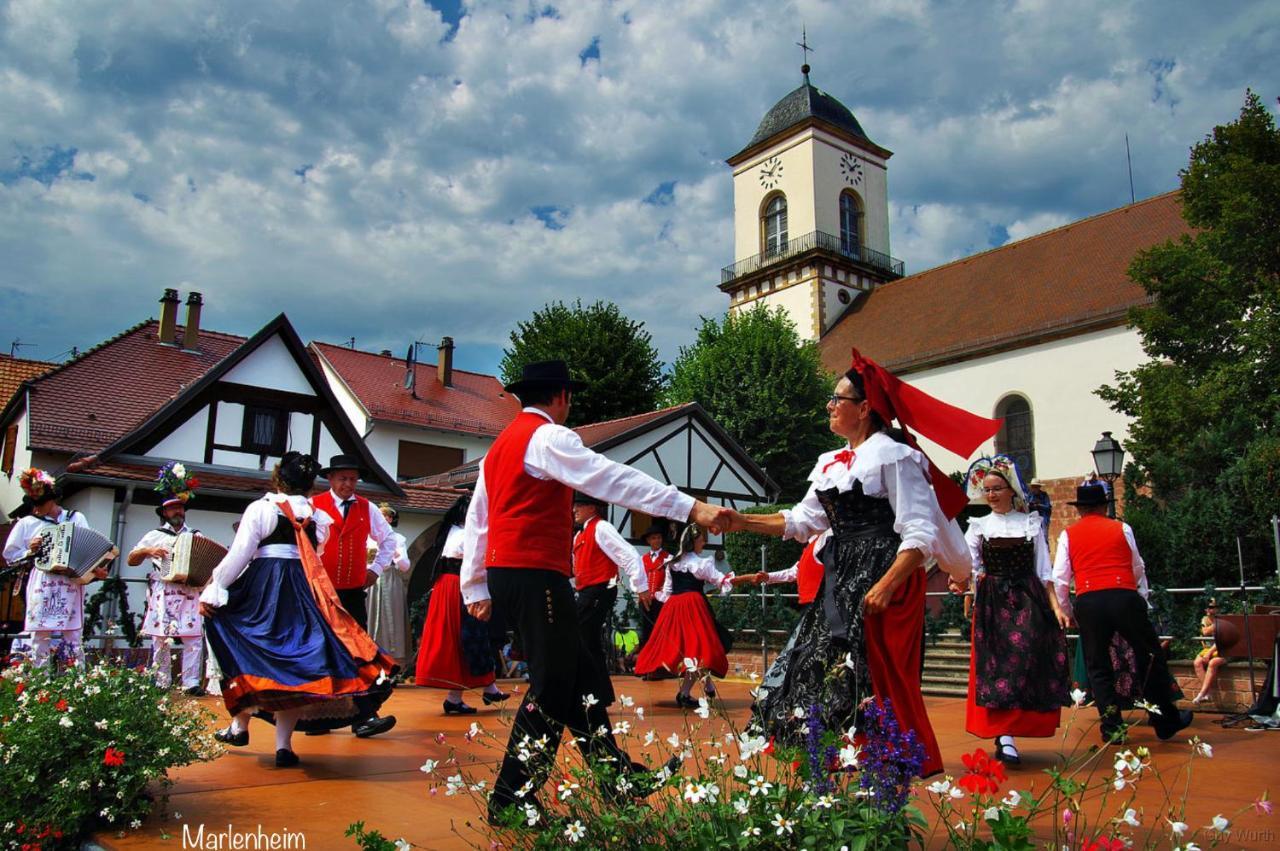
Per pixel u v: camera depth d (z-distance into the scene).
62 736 3.62
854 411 3.38
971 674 5.21
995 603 5.17
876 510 3.22
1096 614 5.88
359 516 6.31
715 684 10.55
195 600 8.80
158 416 16.94
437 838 3.30
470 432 28.55
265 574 4.82
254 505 4.89
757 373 27.95
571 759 3.44
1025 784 4.46
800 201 39.94
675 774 2.55
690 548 8.20
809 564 6.70
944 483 3.32
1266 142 17.33
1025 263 30.81
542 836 2.57
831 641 3.06
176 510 9.08
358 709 4.83
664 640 8.05
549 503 3.52
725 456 21.91
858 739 2.76
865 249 39.94
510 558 3.47
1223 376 16.55
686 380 29.88
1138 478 16.61
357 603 6.28
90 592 13.48
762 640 11.99
